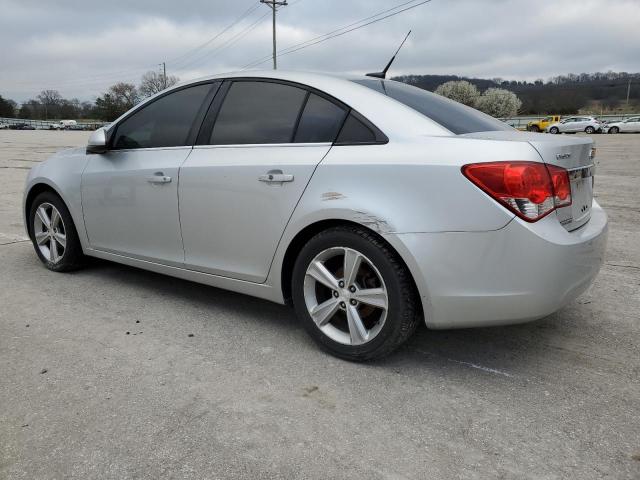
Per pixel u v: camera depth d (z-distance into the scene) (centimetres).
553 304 245
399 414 239
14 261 488
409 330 268
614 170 1273
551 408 244
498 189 238
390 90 309
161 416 236
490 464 205
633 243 548
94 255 420
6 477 198
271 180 296
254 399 251
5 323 341
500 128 317
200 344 311
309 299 296
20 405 245
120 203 383
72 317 352
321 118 294
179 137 354
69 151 448
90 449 214
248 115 324
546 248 236
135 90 8969
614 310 362
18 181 1107
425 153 255
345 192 270
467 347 307
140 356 295
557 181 248
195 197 334
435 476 199
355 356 282
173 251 358
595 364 286
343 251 277
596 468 203
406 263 255
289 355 297
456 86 6456
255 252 312
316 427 229
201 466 204
